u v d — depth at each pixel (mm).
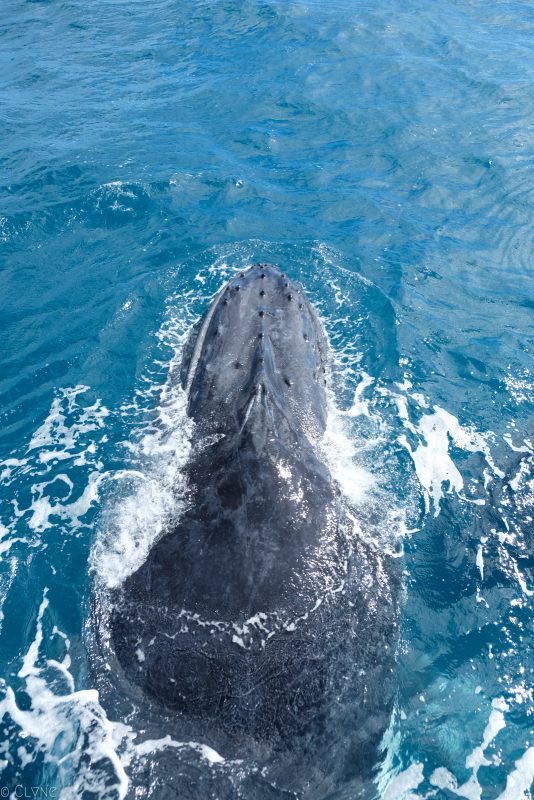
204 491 12195
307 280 21266
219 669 10367
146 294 20578
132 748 10164
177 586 11164
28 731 10664
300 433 13242
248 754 9945
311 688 10438
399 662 11781
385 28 41281
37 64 38219
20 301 20484
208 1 46062
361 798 10055
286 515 11570
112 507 13820
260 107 32688
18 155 28406
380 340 18938
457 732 11039
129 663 10969
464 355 18703
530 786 10383
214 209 24844
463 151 28875
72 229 23734
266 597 10820
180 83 35531
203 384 14367
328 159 28500
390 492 14555
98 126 31312
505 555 13719
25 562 13391
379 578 12516
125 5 47219
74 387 17547
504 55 37812
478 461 15633
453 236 23922
